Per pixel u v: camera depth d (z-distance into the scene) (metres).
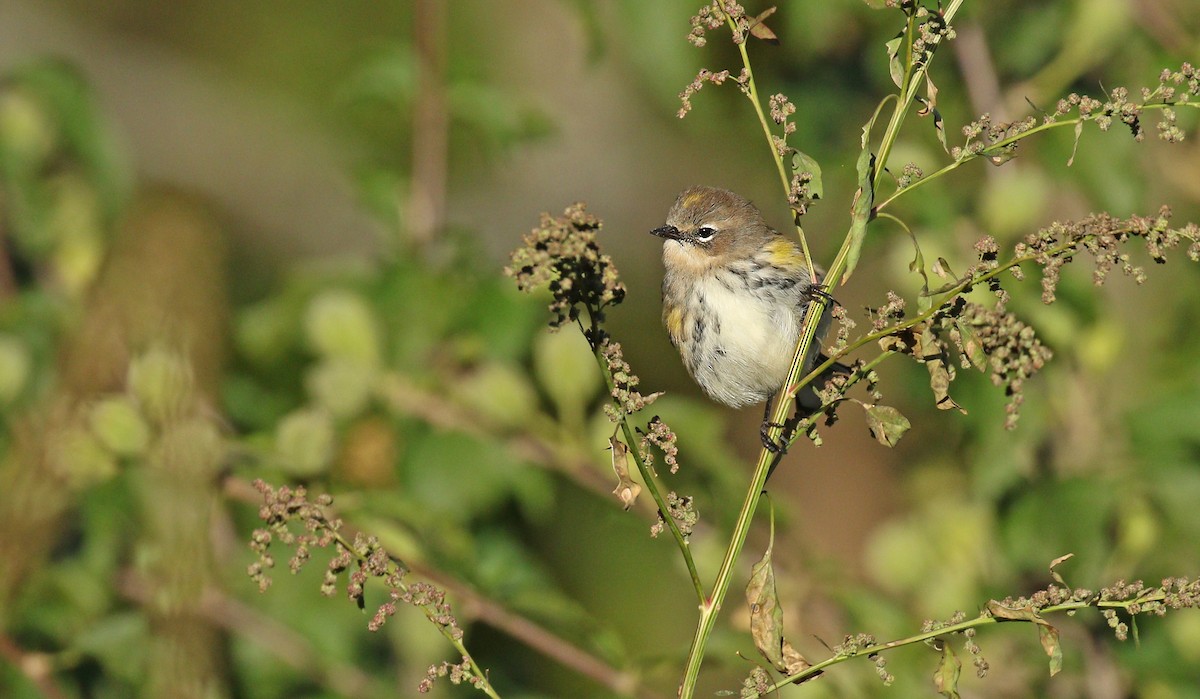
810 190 6.17
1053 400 10.45
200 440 7.52
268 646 9.80
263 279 18.17
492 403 10.25
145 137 18.91
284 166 18.92
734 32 6.14
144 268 7.89
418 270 10.53
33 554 8.67
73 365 8.26
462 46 18.42
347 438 10.18
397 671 10.57
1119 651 10.64
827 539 16.64
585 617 9.27
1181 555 10.31
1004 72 12.32
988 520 10.84
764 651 5.98
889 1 6.04
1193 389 10.17
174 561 7.04
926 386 11.23
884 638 9.79
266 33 19.77
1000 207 10.52
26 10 19.41
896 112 6.07
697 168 18.70
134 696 8.82
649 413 10.45
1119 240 5.64
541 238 5.97
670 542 10.51
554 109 17.92
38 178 10.98
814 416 6.17
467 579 9.59
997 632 10.57
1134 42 11.37
